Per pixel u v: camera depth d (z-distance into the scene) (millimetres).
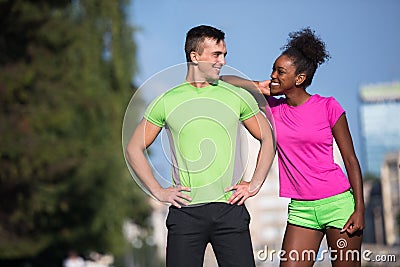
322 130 11656
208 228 10742
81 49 46625
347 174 11672
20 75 39312
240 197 10773
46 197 43844
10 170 38969
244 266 10727
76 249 52250
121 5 50406
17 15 39000
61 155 43188
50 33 42062
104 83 48562
